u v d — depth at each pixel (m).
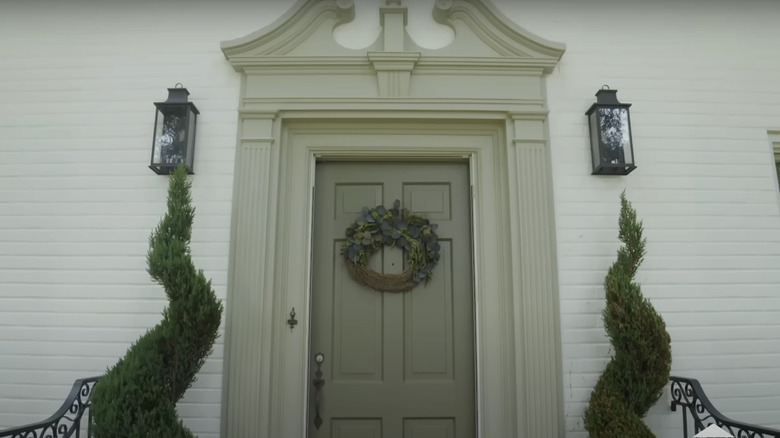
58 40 2.76
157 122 2.54
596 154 2.58
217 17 2.77
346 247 2.68
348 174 2.79
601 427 2.19
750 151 2.71
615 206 2.60
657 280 2.57
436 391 2.59
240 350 2.41
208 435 2.38
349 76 2.67
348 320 2.64
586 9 2.81
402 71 2.65
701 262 2.59
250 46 2.64
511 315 2.53
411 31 2.75
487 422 2.48
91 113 2.69
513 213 2.56
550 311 2.46
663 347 2.21
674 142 2.69
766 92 2.77
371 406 2.58
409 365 2.62
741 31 2.82
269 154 2.57
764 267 2.60
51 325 2.51
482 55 2.69
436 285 2.68
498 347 2.54
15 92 2.71
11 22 2.77
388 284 2.64
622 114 2.59
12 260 2.56
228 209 2.56
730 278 2.58
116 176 2.63
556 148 2.64
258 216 2.52
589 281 2.53
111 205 2.60
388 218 2.71
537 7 2.81
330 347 2.62
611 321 2.27
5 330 2.50
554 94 2.70
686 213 2.63
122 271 2.54
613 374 2.26
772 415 2.49
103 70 2.72
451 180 2.79
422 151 2.71
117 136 2.66
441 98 2.63
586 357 2.46
